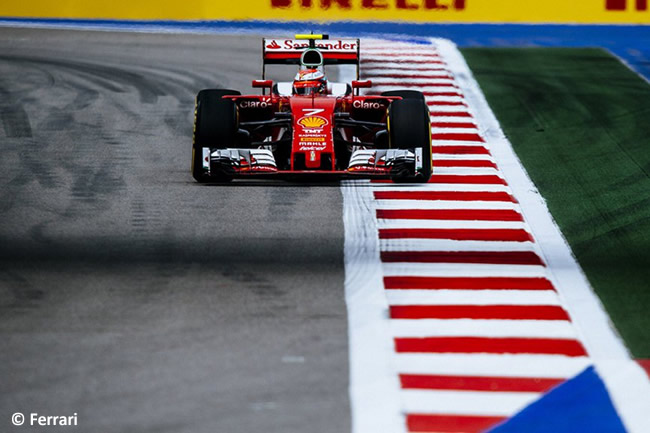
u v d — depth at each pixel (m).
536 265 36.62
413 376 28.08
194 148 44.03
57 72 70.00
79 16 87.38
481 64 73.94
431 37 82.75
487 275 35.47
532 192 45.78
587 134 56.22
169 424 25.33
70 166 48.56
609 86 67.56
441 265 36.34
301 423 25.45
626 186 46.81
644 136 55.75
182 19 86.75
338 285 34.25
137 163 49.28
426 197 44.16
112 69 71.19
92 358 28.86
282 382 27.53
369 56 75.94
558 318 32.12
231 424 25.34
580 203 44.25
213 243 38.03
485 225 40.94
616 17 85.56
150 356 29.00
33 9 87.50
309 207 42.38
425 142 44.69
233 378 27.73
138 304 32.53
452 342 30.22
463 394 27.17
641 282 35.25
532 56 76.50
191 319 31.44
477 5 85.25
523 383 27.88
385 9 85.25
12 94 63.47
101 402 26.42
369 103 45.72
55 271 35.22
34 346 29.56
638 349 30.16
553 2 85.44
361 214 41.69
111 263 36.00
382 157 43.66
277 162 46.66
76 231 39.28
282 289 33.81
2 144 52.44
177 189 44.78
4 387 27.17
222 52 77.00
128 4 87.00
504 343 30.25
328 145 42.28
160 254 36.91
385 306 32.66
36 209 42.00
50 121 57.19
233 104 44.66
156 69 71.38
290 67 72.75
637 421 26.17
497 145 54.09
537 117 59.97
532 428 25.67
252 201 43.03
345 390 27.19
